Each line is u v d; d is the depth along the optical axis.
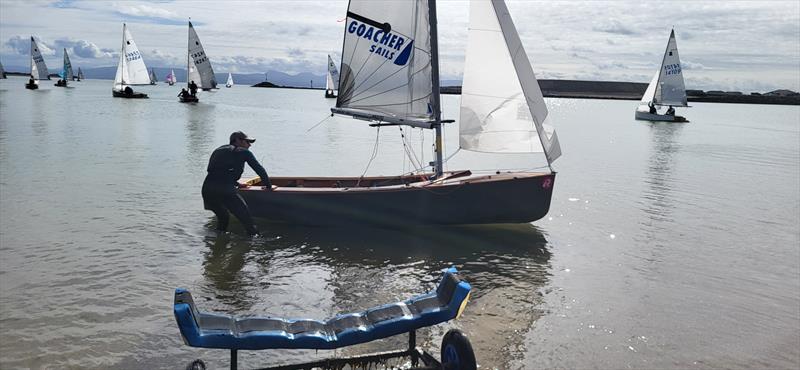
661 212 15.02
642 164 25.12
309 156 25.75
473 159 26.75
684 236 12.56
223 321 5.04
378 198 12.34
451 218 12.55
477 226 13.16
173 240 11.24
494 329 7.40
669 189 18.59
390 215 12.47
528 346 6.91
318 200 12.36
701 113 91.62
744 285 9.42
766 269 10.29
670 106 64.00
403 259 10.51
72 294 8.24
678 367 6.48
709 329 7.60
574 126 53.06
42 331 6.99
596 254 11.08
